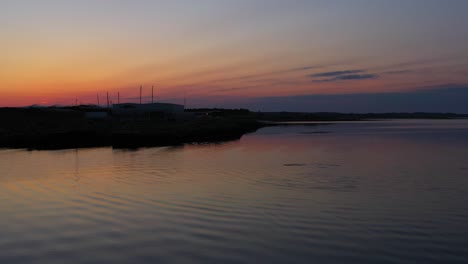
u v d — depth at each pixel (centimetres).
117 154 4100
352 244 1153
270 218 1424
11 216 1466
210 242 1164
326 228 1308
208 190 1978
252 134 8669
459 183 2191
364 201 1716
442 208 1594
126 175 2538
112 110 10731
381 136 7369
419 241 1185
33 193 1925
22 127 7431
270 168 2878
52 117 9800
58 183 2223
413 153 4012
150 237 1207
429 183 2194
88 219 1416
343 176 2459
